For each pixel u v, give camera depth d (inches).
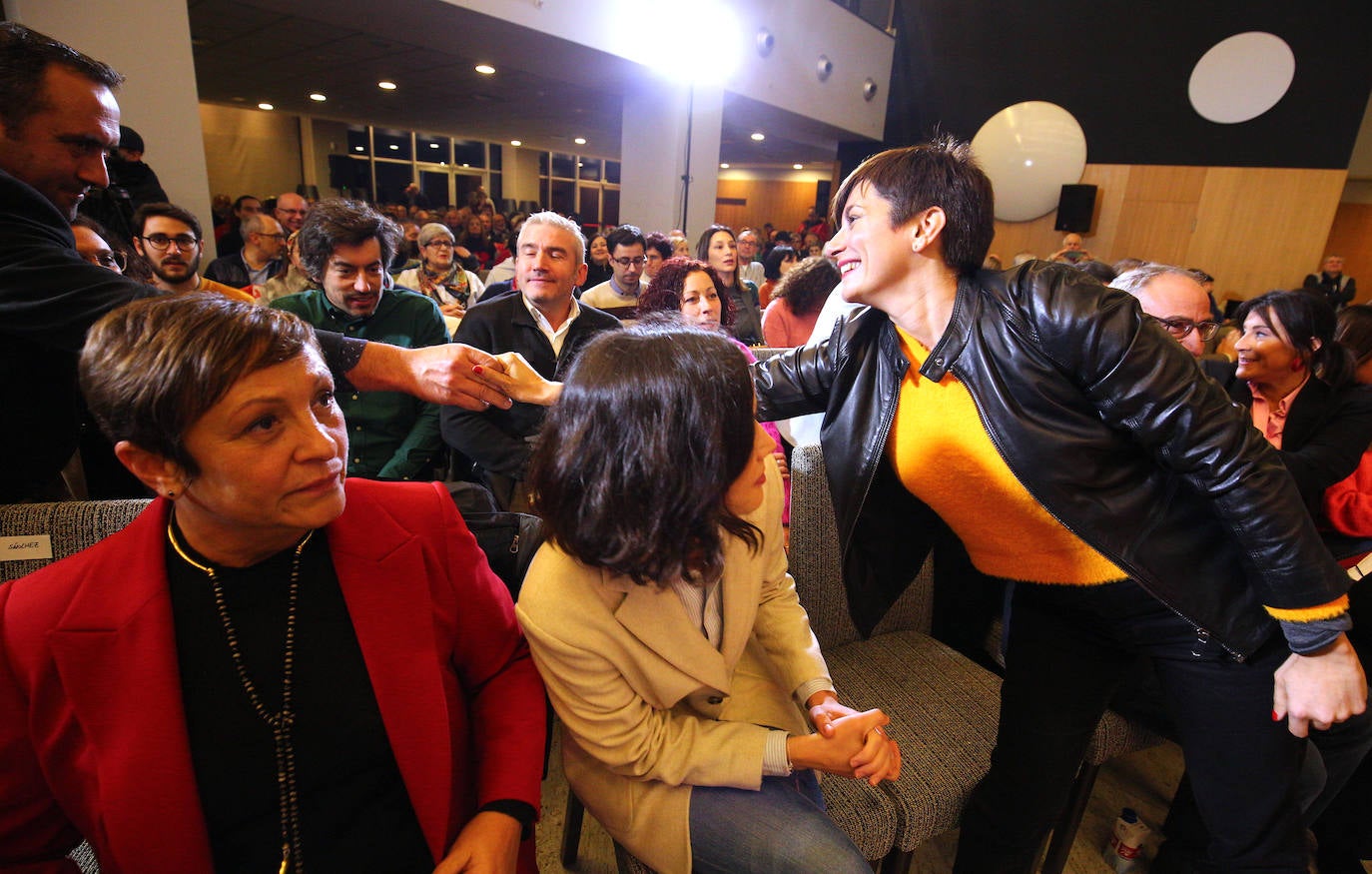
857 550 44.7
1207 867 45.0
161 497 25.9
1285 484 29.6
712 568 27.9
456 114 402.0
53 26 110.4
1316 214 266.2
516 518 39.1
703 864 31.5
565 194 634.2
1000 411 34.2
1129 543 34.1
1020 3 304.7
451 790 30.5
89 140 36.9
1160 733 48.0
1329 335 51.3
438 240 143.0
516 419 69.0
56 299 31.4
